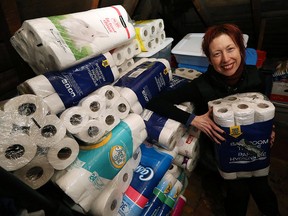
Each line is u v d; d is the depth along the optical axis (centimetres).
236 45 107
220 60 110
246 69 123
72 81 92
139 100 117
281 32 264
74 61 93
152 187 110
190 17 278
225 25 109
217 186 167
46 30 86
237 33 107
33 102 70
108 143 91
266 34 275
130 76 125
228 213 129
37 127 70
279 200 152
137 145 106
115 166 92
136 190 106
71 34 94
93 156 86
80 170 81
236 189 120
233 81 121
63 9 138
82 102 89
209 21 269
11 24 106
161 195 122
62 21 94
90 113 88
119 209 100
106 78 108
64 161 77
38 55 95
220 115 101
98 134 88
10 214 57
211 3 248
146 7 215
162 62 137
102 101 94
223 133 106
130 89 113
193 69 179
